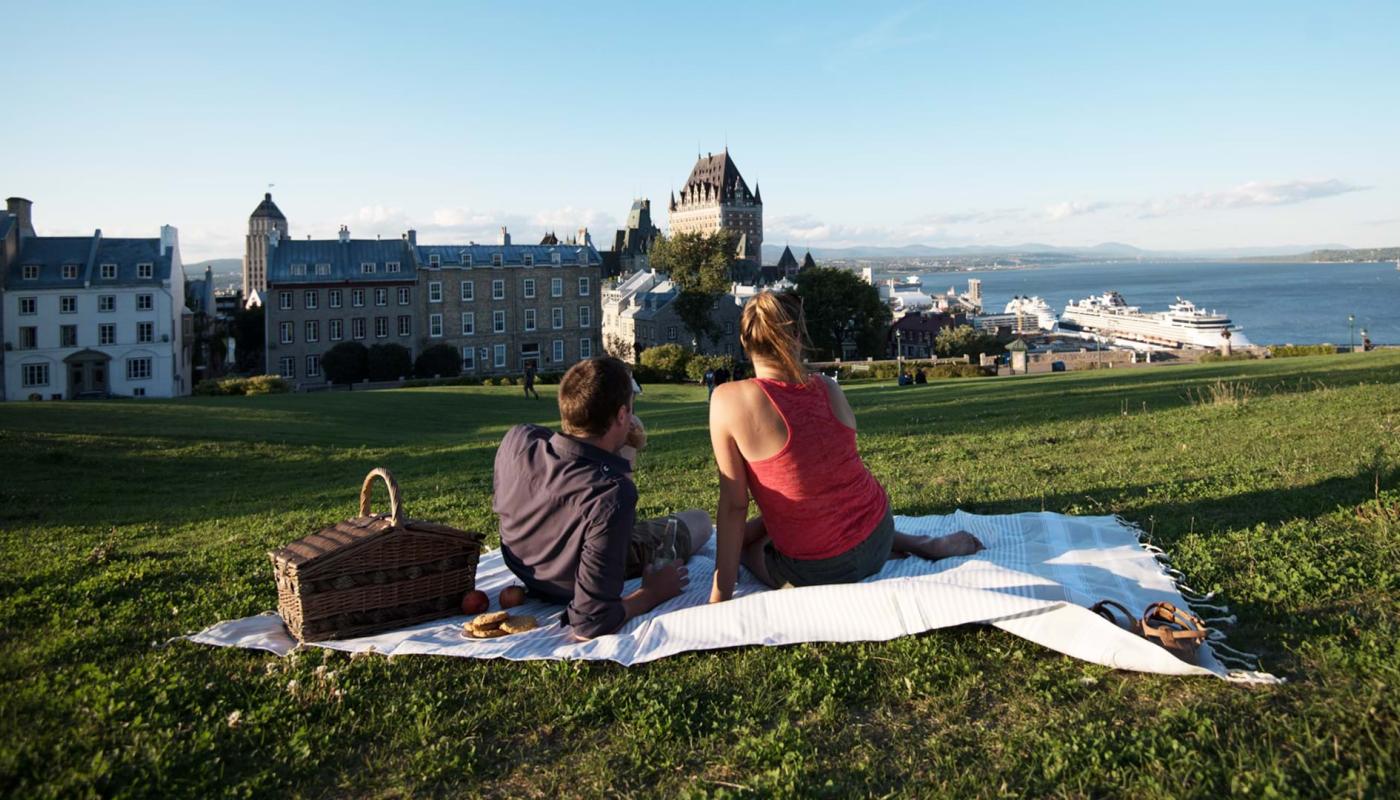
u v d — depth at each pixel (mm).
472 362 86000
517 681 3871
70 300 69438
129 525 10742
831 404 4391
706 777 3131
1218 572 4910
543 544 4402
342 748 3410
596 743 3387
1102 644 3756
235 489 15102
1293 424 11500
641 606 4473
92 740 3342
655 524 5211
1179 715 3275
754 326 4312
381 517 4668
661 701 3627
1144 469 8773
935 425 16906
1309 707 3277
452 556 4703
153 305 71938
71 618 5129
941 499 7895
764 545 4738
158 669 4094
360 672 4000
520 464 4406
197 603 5457
